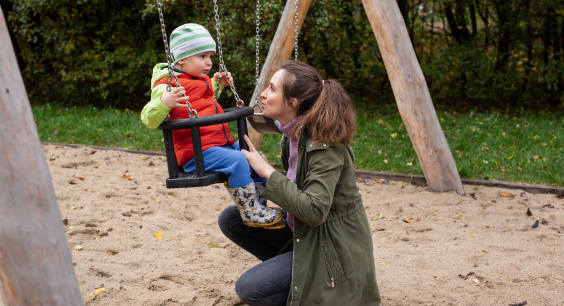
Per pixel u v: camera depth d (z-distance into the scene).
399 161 5.80
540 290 2.88
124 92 10.55
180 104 1.94
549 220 4.12
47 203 1.63
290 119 2.10
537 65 9.59
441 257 3.41
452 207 4.52
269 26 7.59
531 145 6.42
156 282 2.96
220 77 2.39
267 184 1.91
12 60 1.58
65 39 9.56
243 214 2.12
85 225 3.84
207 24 7.79
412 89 4.80
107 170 5.55
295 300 1.93
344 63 10.03
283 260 2.08
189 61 2.27
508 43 9.97
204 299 2.77
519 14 9.43
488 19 10.59
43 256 1.61
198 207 4.44
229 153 2.06
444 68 9.38
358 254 2.03
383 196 4.87
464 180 5.19
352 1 9.57
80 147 6.62
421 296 2.83
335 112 1.94
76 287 1.72
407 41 4.77
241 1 7.55
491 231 3.95
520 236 3.80
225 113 2.00
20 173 1.56
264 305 2.03
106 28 9.46
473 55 9.30
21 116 1.57
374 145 6.63
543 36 9.66
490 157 5.86
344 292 1.99
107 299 2.72
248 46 7.79
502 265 3.25
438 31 10.80
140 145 6.66
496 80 9.52
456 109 9.84
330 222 2.00
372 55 9.99
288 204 1.87
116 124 7.75
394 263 3.32
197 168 1.97
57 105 10.02
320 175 1.91
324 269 1.95
